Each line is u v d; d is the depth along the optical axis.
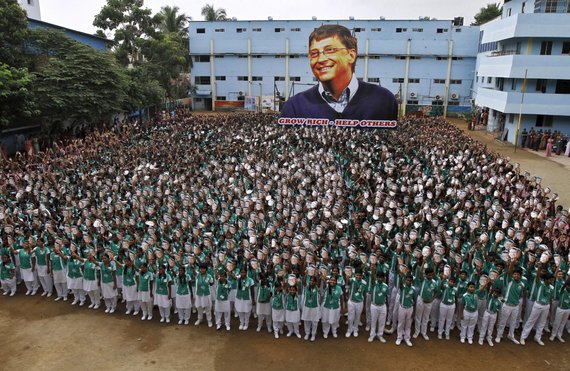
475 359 9.97
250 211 14.83
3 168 20.77
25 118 26.06
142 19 44.19
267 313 10.87
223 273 10.89
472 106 50.44
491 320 10.36
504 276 10.69
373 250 11.59
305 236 12.86
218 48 54.88
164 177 18.11
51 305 12.43
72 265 12.09
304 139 27.06
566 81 32.50
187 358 10.00
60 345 10.52
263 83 55.50
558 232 13.27
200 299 11.05
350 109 36.16
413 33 51.69
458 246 12.18
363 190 17.19
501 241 12.73
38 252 12.59
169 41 47.38
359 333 11.01
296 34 53.41
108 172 19.19
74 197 16.34
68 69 27.36
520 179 18.45
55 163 21.03
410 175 18.95
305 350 10.30
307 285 10.45
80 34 38.69
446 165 20.47
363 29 52.25
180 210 15.14
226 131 29.23
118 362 9.88
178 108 49.28
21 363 9.85
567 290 10.25
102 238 13.03
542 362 9.87
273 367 9.68
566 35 30.91
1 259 12.73
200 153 22.69
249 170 19.20
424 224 13.73
